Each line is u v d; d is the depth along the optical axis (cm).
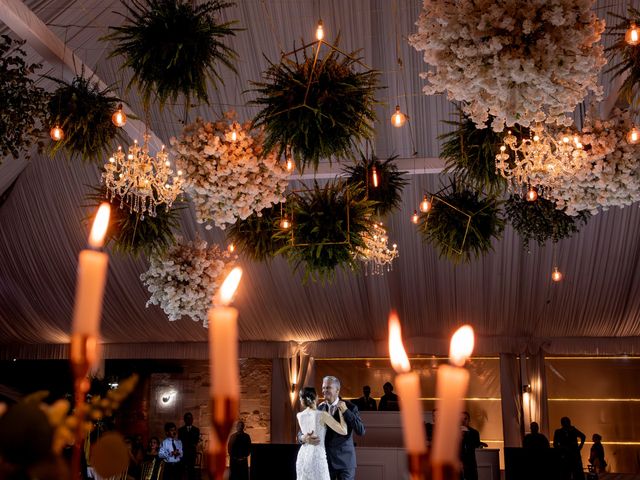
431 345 1434
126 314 1489
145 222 771
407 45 1014
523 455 1016
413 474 73
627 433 1449
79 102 627
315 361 1549
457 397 72
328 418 640
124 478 279
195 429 1234
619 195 589
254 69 1016
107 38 513
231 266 847
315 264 682
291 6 962
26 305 1465
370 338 1492
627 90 517
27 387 1664
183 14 509
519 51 374
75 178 1244
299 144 521
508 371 1442
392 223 1270
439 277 1358
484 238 779
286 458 1049
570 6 370
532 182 610
